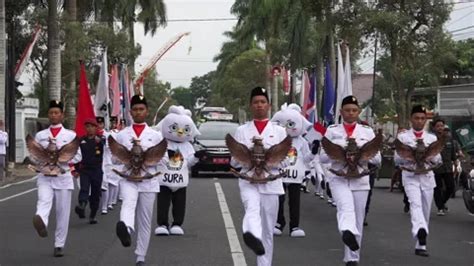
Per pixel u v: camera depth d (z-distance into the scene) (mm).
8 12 31750
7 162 25797
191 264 8977
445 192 14625
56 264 9016
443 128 14344
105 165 13375
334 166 8211
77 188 19547
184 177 11508
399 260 9320
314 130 12172
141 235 8398
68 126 32406
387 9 23516
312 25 41344
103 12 39188
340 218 7930
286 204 16250
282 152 7492
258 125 7652
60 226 9523
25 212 14609
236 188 19719
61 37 30109
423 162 9695
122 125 18812
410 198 9703
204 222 12953
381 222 13211
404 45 23234
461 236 11547
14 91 29141
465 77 43938
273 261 9234
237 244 10508
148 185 8305
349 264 8273
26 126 35094
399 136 9992
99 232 11844
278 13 43719
